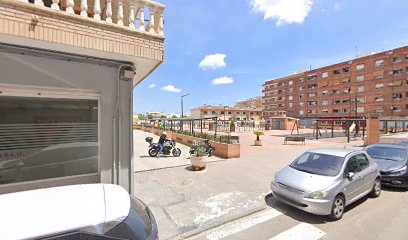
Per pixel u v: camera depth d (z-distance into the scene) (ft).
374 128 65.16
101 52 15.39
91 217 7.49
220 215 17.85
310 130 148.97
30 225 6.77
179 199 20.99
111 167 17.06
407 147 27.48
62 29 13.76
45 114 15.10
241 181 27.02
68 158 15.90
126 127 17.65
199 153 32.30
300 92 248.52
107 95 16.88
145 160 38.29
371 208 19.69
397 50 171.63
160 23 17.63
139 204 9.87
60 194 8.79
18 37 12.63
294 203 18.01
